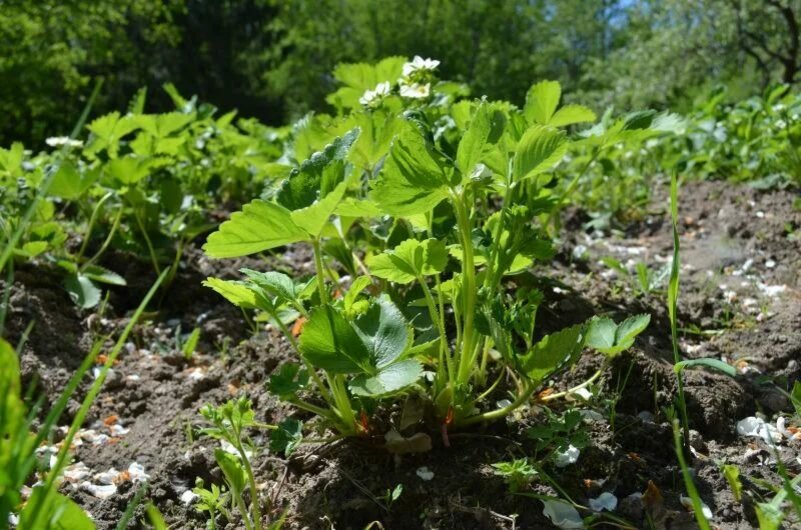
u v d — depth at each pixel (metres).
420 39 9.98
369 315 0.56
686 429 0.60
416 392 0.60
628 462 0.58
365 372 0.53
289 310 0.62
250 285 0.56
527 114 0.77
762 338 0.84
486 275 0.61
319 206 0.52
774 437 0.64
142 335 0.92
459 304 0.61
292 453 0.62
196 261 1.09
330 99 1.05
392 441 0.58
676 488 0.57
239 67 9.13
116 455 0.67
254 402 0.73
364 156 0.73
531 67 10.34
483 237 0.64
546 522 0.53
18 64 5.30
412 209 0.55
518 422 0.62
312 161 0.58
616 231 1.27
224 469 0.50
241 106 8.97
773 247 1.14
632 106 4.75
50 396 0.76
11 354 0.37
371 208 0.57
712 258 1.13
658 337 0.84
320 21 10.05
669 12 4.49
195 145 1.39
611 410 0.63
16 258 0.93
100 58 6.26
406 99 0.85
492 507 0.55
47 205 1.02
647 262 1.13
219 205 1.37
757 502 0.54
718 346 0.83
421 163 0.54
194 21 8.48
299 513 0.56
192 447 0.67
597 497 0.56
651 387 0.68
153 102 8.15
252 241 0.55
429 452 0.59
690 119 1.71
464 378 0.60
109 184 1.00
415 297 0.71
